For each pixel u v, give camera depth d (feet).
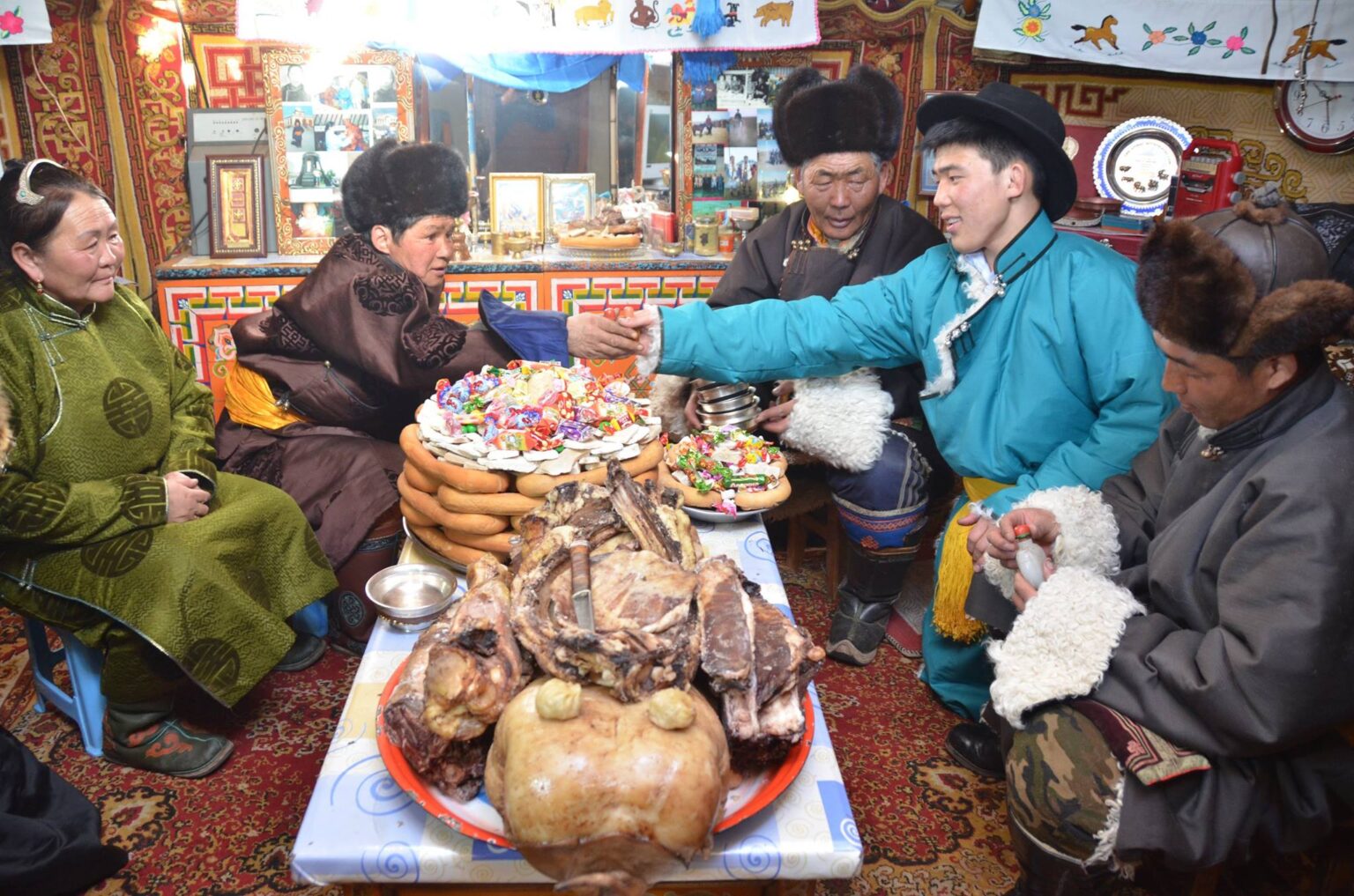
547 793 4.10
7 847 6.48
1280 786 5.69
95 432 7.74
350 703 5.77
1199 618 5.97
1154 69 13.51
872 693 9.52
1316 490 5.32
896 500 9.41
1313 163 14.44
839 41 13.99
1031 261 8.05
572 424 7.33
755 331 9.26
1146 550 6.95
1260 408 5.74
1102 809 5.67
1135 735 5.65
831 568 11.03
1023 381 8.16
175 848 7.33
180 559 7.64
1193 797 5.60
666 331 9.18
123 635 7.60
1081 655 5.93
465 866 4.78
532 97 13.61
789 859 4.82
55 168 7.41
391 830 4.90
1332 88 13.88
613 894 4.17
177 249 13.42
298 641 9.62
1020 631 6.18
